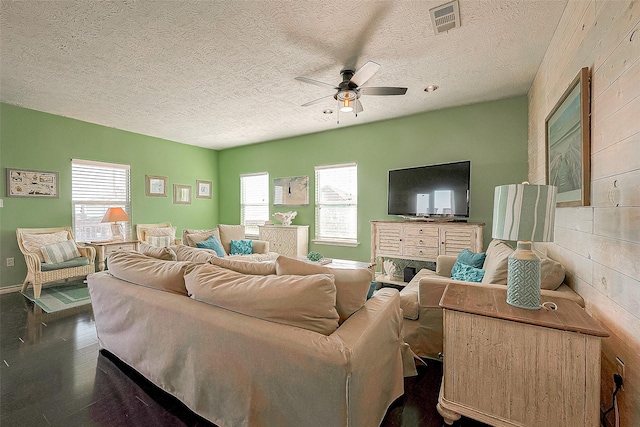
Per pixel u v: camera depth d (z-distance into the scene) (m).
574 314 1.36
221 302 1.42
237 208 6.44
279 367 1.19
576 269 1.80
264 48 2.48
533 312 1.39
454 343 1.49
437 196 3.85
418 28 2.22
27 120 3.96
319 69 2.87
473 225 3.49
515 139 3.62
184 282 1.70
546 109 2.59
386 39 2.36
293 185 5.59
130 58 2.63
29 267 3.57
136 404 1.66
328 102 3.73
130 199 5.11
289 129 5.05
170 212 5.74
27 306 3.27
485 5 1.97
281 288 1.28
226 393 1.37
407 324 2.24
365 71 2.41
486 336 1.41
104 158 4.75
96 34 2.26
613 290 1.35
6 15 2.01
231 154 6.50
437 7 1.98
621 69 1.27
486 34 2.30
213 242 4.33
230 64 2.76
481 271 2.46
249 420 1.29
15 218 3.89
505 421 1.38
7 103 3.77
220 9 1.99
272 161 5.88
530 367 1.32
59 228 4.21
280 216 5.45
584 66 1.67
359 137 4.80
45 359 2.14
